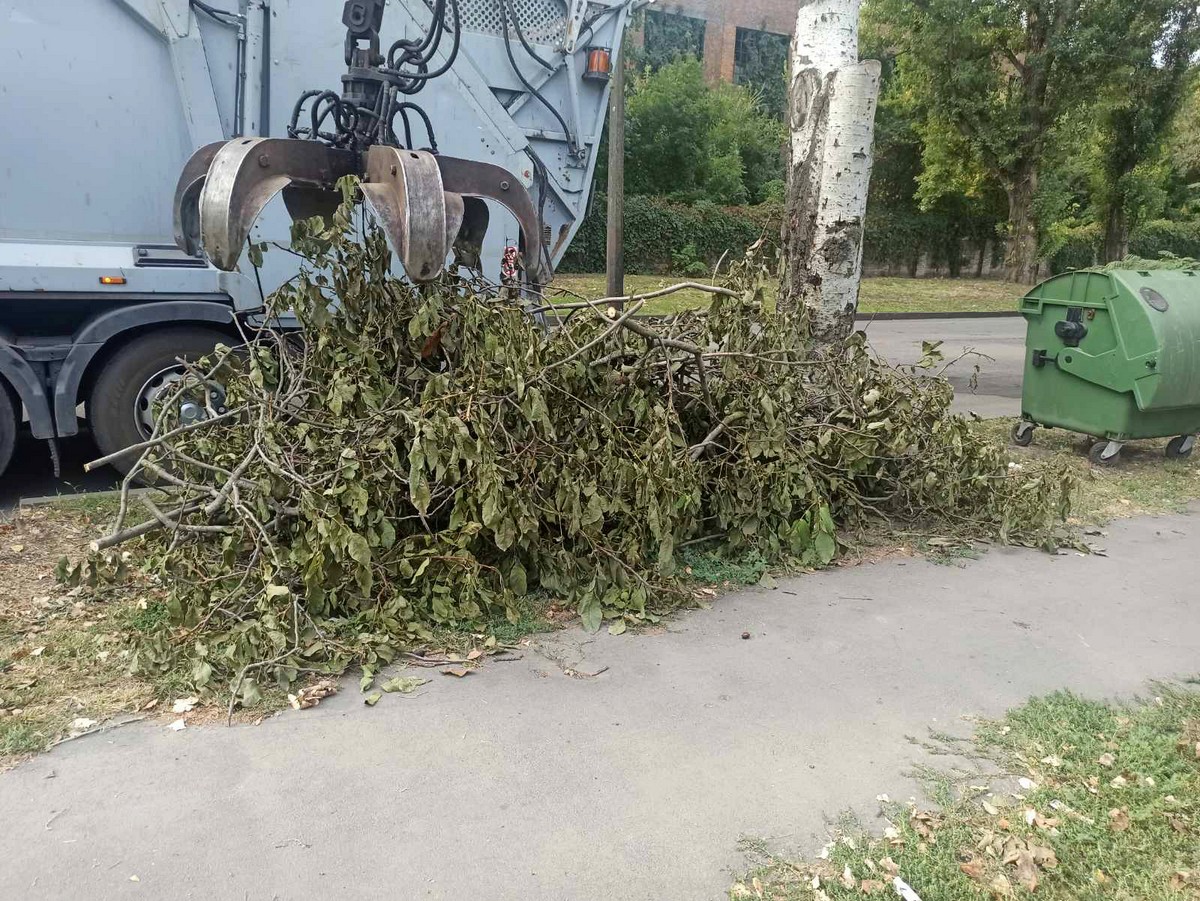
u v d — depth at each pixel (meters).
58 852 2.65
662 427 4.57
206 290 6.05
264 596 3.80
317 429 4.46
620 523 4.59
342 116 4.74
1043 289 7.71
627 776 3.11
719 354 4.99
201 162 4.80
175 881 2.56
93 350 5.79
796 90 6.44
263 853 2.68
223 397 6.06
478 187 4.59
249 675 3.56
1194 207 38.72
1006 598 4.76
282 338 4.97
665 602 4.48
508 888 2.58
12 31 5.61
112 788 2.95
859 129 6.23
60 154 5.85
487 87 7.18
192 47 6.07
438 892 2.55
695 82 29.03
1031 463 7.09
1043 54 25.05
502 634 4.11
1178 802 3.00
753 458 5.11
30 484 6.32
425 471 4.35
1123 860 2.73
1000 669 3.97
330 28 6.49
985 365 13.80
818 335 6.49
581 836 2.80
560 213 7.93
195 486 4.30
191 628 3.78
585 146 7.88
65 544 4.97
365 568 3.88
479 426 4.12
